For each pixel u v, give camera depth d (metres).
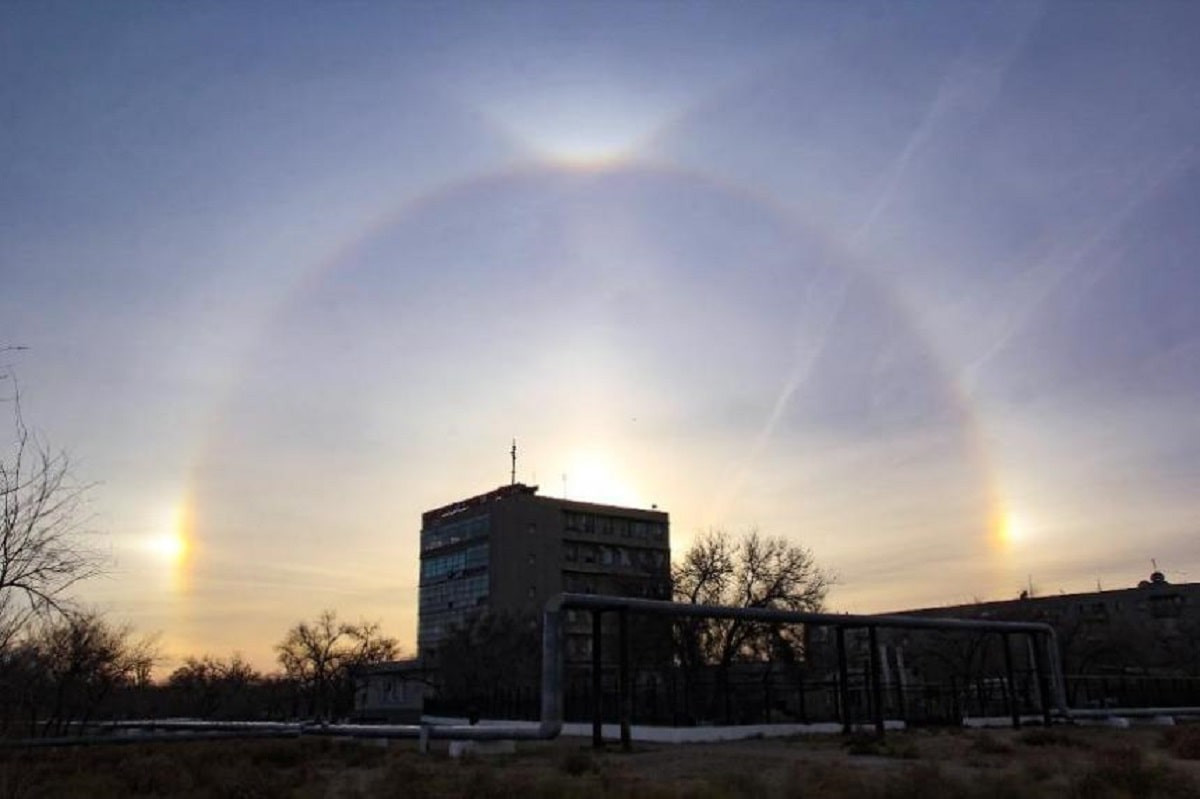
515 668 82.50
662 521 122.38
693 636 53.62
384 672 99.81
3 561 17.73
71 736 36.84
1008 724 42.22
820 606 58.16
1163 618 111.50
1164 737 32.91
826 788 17.67
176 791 19.27
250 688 96.19
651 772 21.81
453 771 22.92
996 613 100.50
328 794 18.86
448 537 120.94
